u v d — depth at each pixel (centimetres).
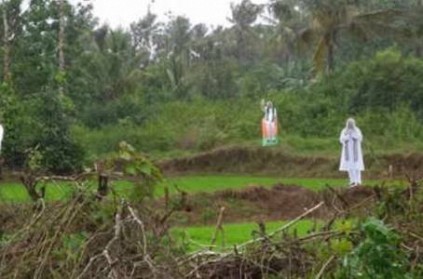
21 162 2816
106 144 3981
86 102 4525
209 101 4812
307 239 752
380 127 3975
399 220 763
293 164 3472
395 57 4344
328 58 4741
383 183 908
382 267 627
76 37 4228
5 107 2886
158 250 724
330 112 4234
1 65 3697
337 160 3375
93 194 770
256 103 4562
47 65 3644
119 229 711
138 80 5053
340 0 4684
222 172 3531
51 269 721
